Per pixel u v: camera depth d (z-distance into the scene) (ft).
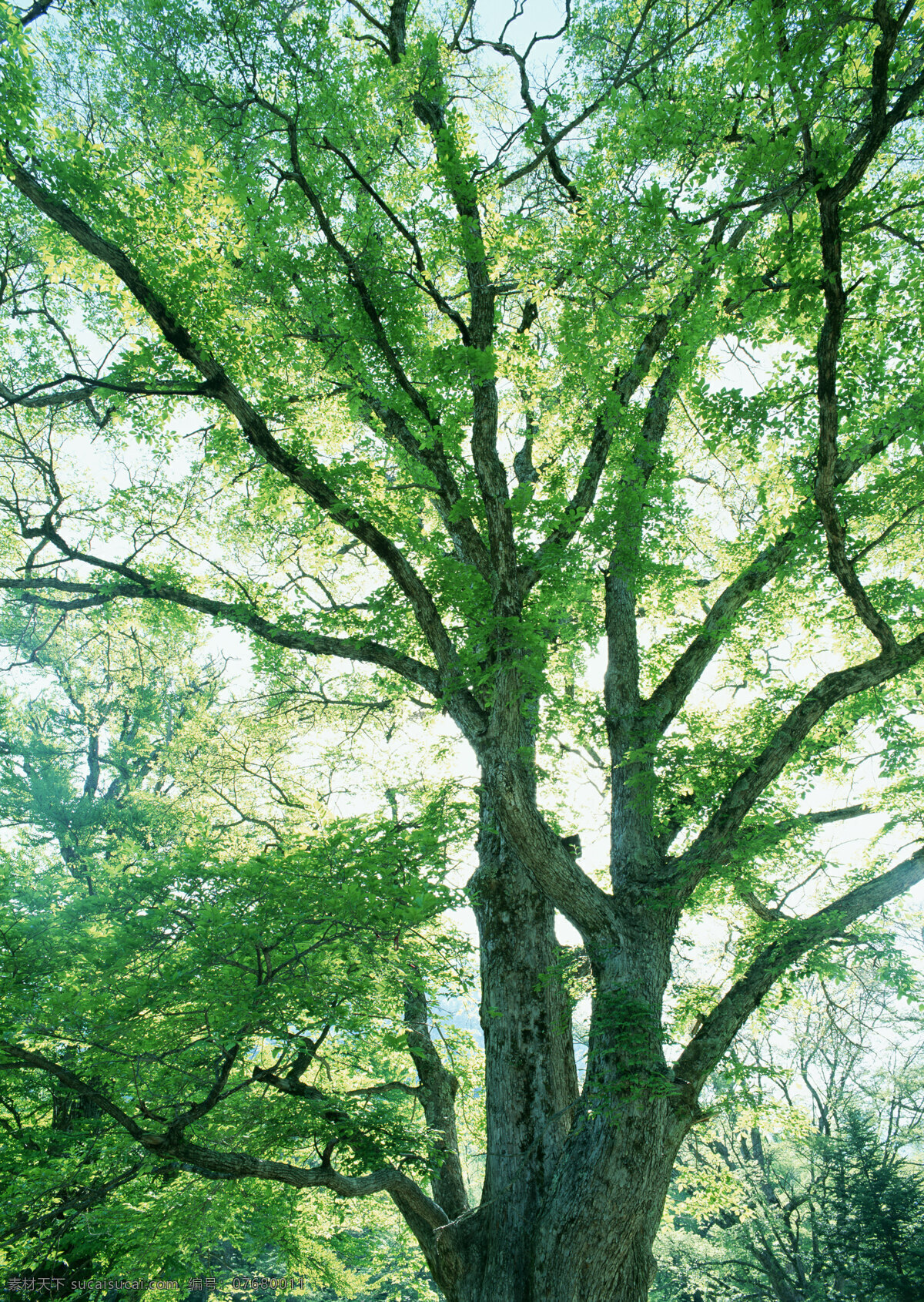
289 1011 24.34
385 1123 27.61
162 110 31.22
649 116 23.15
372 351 28.37
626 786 30.30
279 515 37.73
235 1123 26.63
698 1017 32.83
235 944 23.45
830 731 32.48
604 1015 23.49
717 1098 29.78
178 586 35.94
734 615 30.58
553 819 39.42
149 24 29.32
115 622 42.78
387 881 23.85
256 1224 31.40
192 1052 24.41
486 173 33.55
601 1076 23.63
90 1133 26.21
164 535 39.65
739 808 27.40
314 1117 26.89
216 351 28.53
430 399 24.75
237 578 38.52
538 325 40.78
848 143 21.94
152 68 29.96
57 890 31.37
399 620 33.04
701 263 22.52
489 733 23.80
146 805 48.06
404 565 27.25
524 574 27.12
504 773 23.36
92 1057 23.50
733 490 43.39
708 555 43.57
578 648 33.19
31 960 24.36
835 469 25.18
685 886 26.43
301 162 28.91
